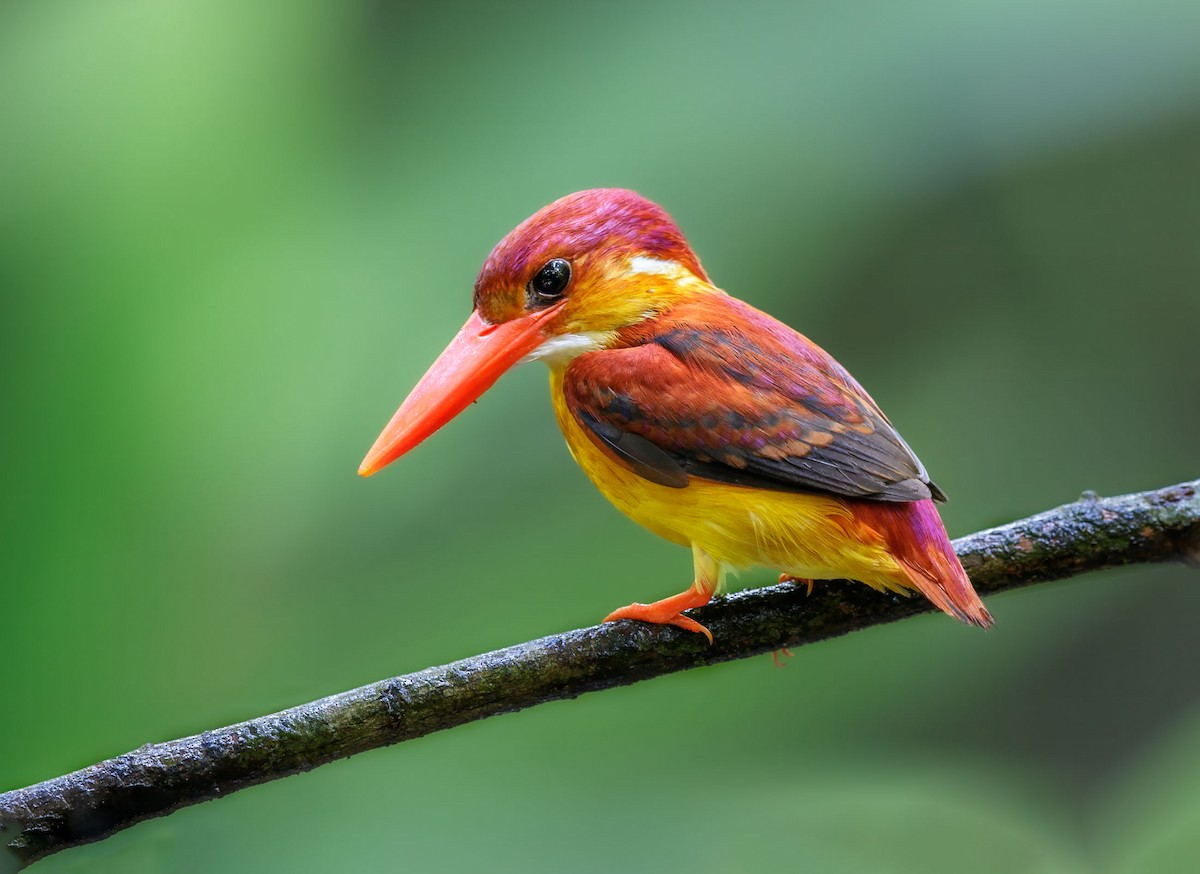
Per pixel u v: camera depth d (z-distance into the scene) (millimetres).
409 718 2840
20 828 2824
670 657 2852
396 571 2932
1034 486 2996
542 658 2848
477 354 2869
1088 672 3016
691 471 2854
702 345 2859
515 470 2943
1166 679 3012
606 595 2930
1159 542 2857
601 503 2939
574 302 2869
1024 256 3008
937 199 2990
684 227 2963
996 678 3002
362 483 2936
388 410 2938
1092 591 3021
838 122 2975
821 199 2975
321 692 2922
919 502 2850
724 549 2854
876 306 2998
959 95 2984
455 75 2971
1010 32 2984
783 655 2873
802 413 2852
